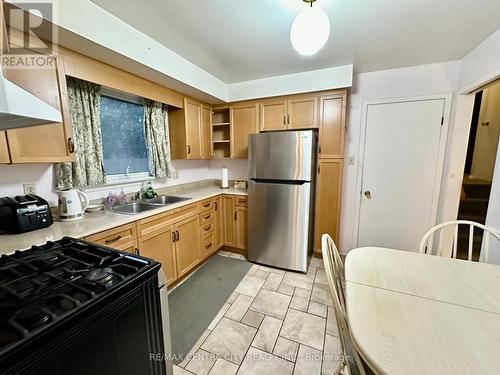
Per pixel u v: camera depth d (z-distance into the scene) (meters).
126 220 1.69
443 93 2.40
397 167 2.67
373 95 2.66
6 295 0.75
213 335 1.65
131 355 0.85
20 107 0.70
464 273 1.15
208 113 3.10
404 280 1.10
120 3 1.42
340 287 1.22
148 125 2.47
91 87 1.87
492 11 1.50
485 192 3.12
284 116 2.77
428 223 2.62
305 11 1.26
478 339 0.74
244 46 1.98
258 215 2.67
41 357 0.59
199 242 2.59
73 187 1.82
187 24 1.65
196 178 3.39
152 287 0.94
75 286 0.78
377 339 0.75
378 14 1.54
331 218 2.73
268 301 2.03
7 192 1.51
